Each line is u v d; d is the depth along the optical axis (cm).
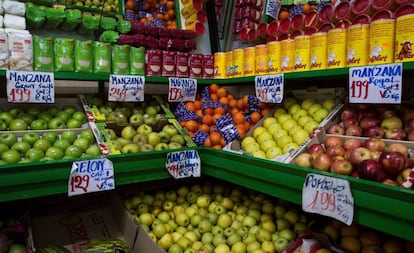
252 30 216
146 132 197
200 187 217
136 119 207
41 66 167
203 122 215
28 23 190
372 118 159
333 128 165
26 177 138
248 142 186
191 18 240
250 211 191
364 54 138
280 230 175
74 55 178
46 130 174
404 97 179
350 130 158
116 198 201
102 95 217
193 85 220
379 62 131
